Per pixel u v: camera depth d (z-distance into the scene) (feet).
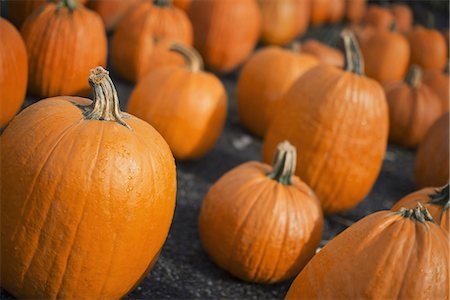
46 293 4.99
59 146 4.84
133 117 5.12
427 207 5.62
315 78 6.45
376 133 6.41
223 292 5.75
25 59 6.13
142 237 5.00
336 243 5.00
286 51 8.00
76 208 4.82
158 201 5.01
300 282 5.10
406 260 4.79
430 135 7.34
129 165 4.88
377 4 15.65
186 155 7.04
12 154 4.89
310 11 13.50
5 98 5.94
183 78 6.91
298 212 5.77
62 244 4.86
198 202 6.65
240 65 10.34
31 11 7.18
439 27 14.78
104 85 4.94
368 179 6.54
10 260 4.94
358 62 6.49
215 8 8.91
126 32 8.20
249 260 5.74
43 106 5.02
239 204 5.76
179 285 5.70
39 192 4.82
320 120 6.32
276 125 6.61
